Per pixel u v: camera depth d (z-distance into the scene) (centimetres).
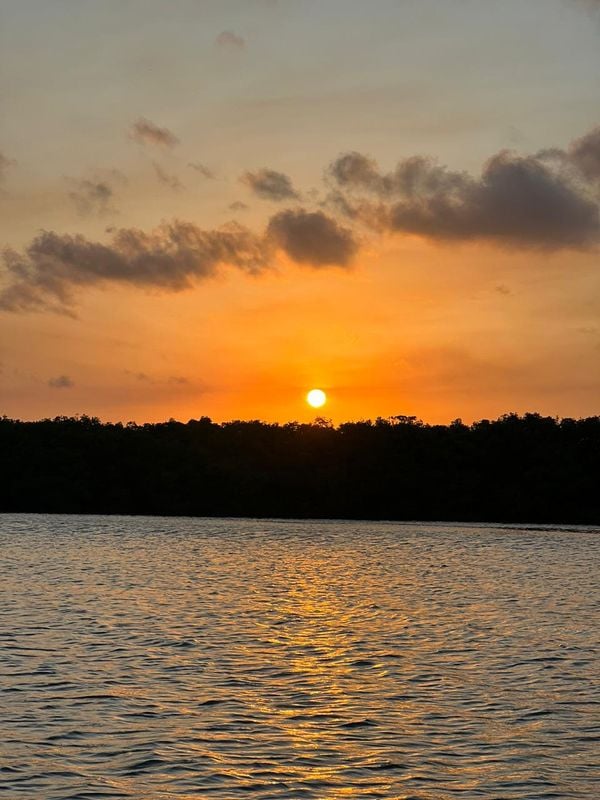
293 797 2509
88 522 16275
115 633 4700
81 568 8406
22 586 6831
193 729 3041
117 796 2509
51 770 2673
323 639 4662
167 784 2586
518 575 8431
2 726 3025
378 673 3866
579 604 6234
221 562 9544
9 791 2528
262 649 4347
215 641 4534
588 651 4372
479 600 6450
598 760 2811
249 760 2770
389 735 3012
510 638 4738
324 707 3319
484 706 3350
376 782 2623
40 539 12294
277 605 6034
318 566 9288
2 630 4700
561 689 3606
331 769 2711
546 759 2814
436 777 2664
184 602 6078
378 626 5122
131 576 7800
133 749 2844
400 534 14725
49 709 3222
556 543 12988
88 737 2942
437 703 3391
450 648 4434
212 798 2497
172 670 3847
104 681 3631
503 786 2611
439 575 8400
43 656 4059
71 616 5259
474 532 15400
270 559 10062
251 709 3281
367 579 7975
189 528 15288
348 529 15888
